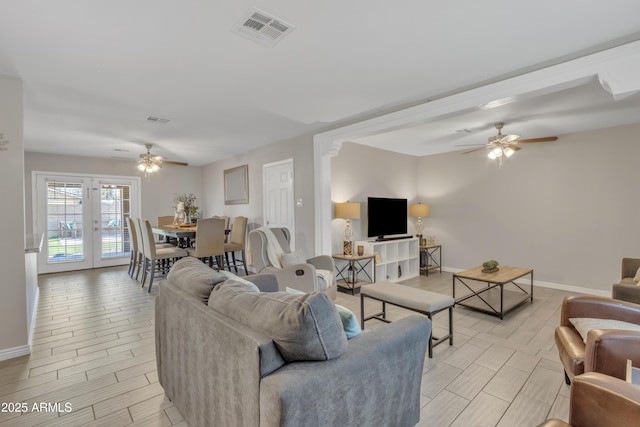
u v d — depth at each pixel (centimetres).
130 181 691
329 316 124
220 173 703
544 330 317
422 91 305
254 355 116
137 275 538
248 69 257
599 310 212
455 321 342
